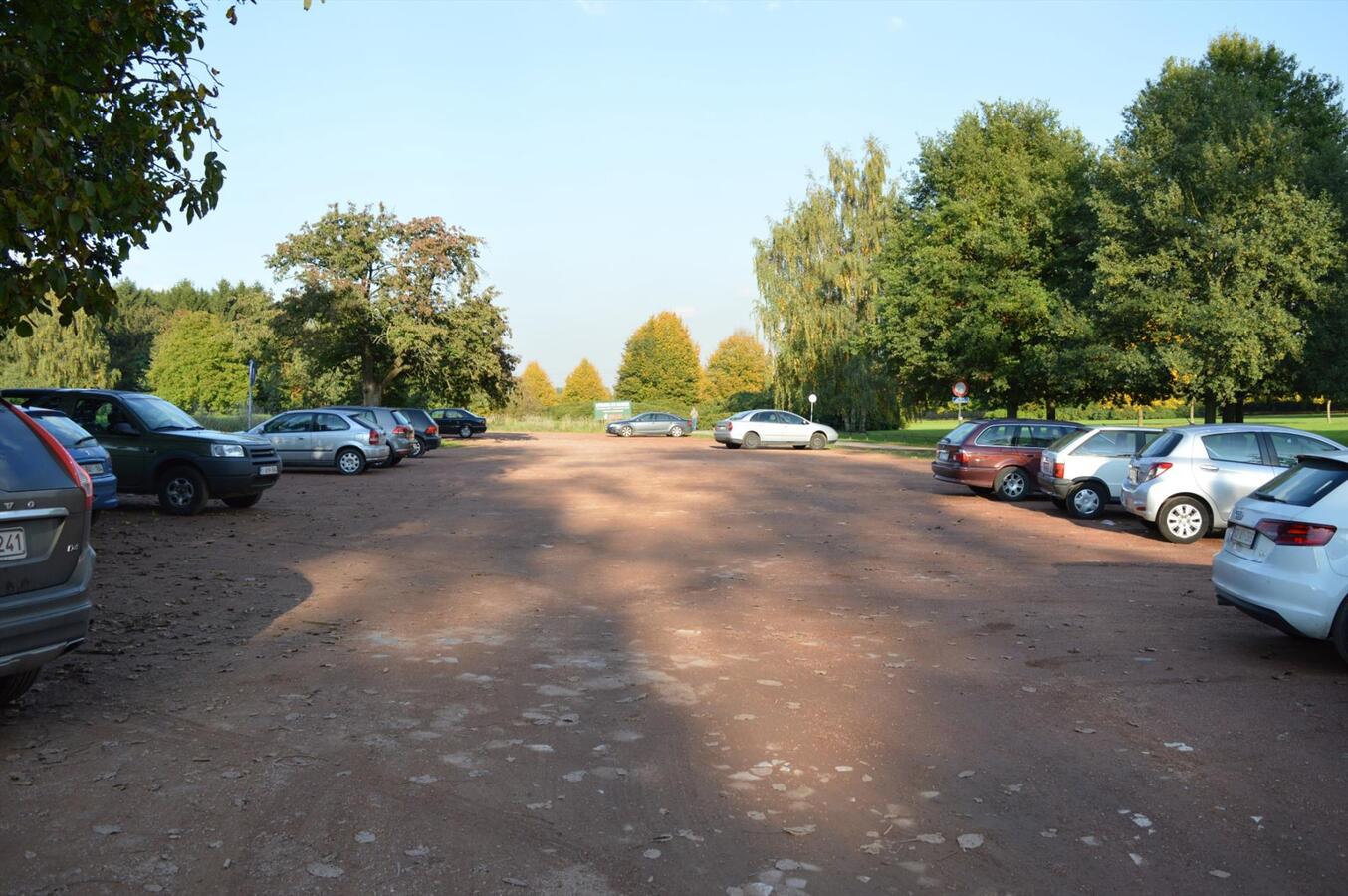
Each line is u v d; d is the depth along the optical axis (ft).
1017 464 64.49
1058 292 120.37
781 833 13.56
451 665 22.54
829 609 29.55
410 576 34.58
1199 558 40.65
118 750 16.56
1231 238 92.43
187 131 26.89
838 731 18.07
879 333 136.36
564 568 36.86
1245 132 95.81
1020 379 127.85
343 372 172.45
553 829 13.58
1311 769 16.26
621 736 17.66
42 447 18.11
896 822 13.98
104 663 22.22
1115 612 29.32
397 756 16.42
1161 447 46.80
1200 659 23.68
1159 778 15.81
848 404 171.73
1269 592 23.12
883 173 169.27
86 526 18.49
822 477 85.35
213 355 293.64
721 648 24.50
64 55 25.55
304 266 147.33
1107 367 106.11
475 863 12.50
